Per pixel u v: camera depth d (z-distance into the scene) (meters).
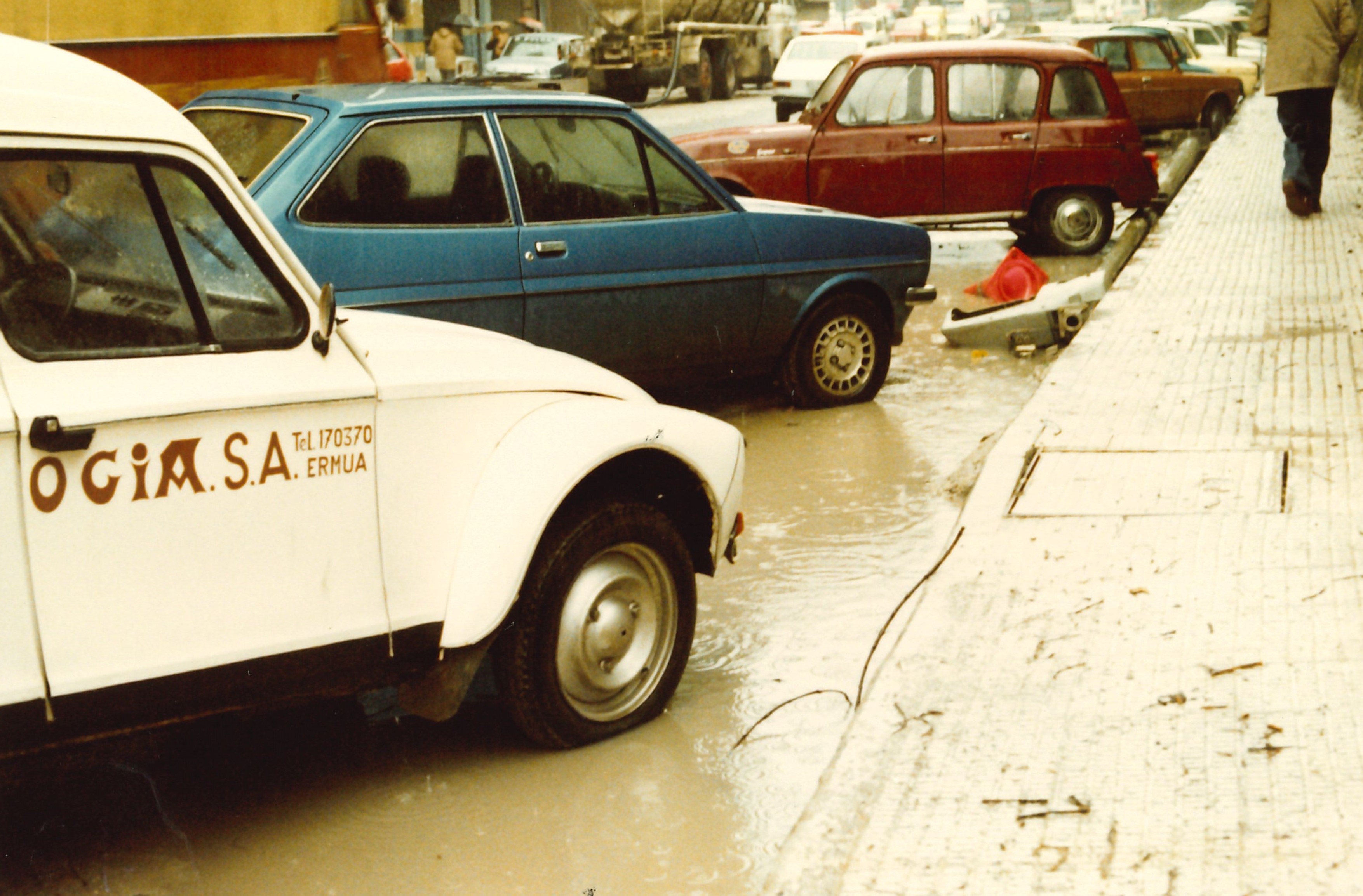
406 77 26.06
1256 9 11.97
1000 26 63.19
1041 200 12.99
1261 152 18.80
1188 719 3.63
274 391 3.24
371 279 5.86
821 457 7.00
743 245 7.26
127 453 3.02
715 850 3.47
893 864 3.07
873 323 8.02
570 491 3.80
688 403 8.12
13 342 2.91
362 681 3.52
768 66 38.84
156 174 3.15
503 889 3.31
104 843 3.53
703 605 5.08
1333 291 9.02
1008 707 3.76
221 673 3.22
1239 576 4.53
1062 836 3.14
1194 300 8.98
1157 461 5.74
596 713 4.02
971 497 5.46
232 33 9.72
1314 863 2.97
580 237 6.54
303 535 3.34
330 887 3.33
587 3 33.62
